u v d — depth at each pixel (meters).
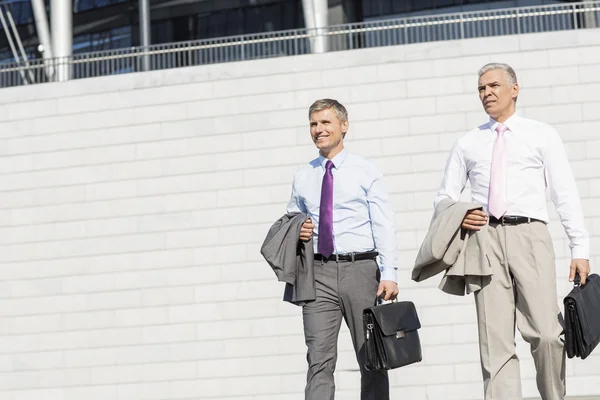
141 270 17.59
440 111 17.27
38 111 18.73
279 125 17.77
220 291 17.23
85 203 18.12
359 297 7.09
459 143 6.71
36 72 20.30
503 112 6.60
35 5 25.92
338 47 20.25
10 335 17.77
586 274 6.30
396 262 7.11
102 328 17.47
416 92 17.42
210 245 17.45
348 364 16.25
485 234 6.41
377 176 7.23
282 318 16.91
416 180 17.03
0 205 18.44
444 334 16.25
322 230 7.16
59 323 17.66
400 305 6.88
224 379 16.86
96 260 17.81
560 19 18.61
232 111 17.98
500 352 6.34
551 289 6.30
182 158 17.95
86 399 17.23
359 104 17.56
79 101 18.62
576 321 6.12
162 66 19.77
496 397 6.29
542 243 6.36
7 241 18.23
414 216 16.86
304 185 7.37
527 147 6.48
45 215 18.22
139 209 17.88
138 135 18.23
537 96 17.03
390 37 18.88
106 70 19.95
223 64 18.22
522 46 17.28
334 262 7.13
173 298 17.34
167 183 17.91
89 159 18.31
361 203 7.19
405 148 17.20
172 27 29.56
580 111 16.84
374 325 6.79
